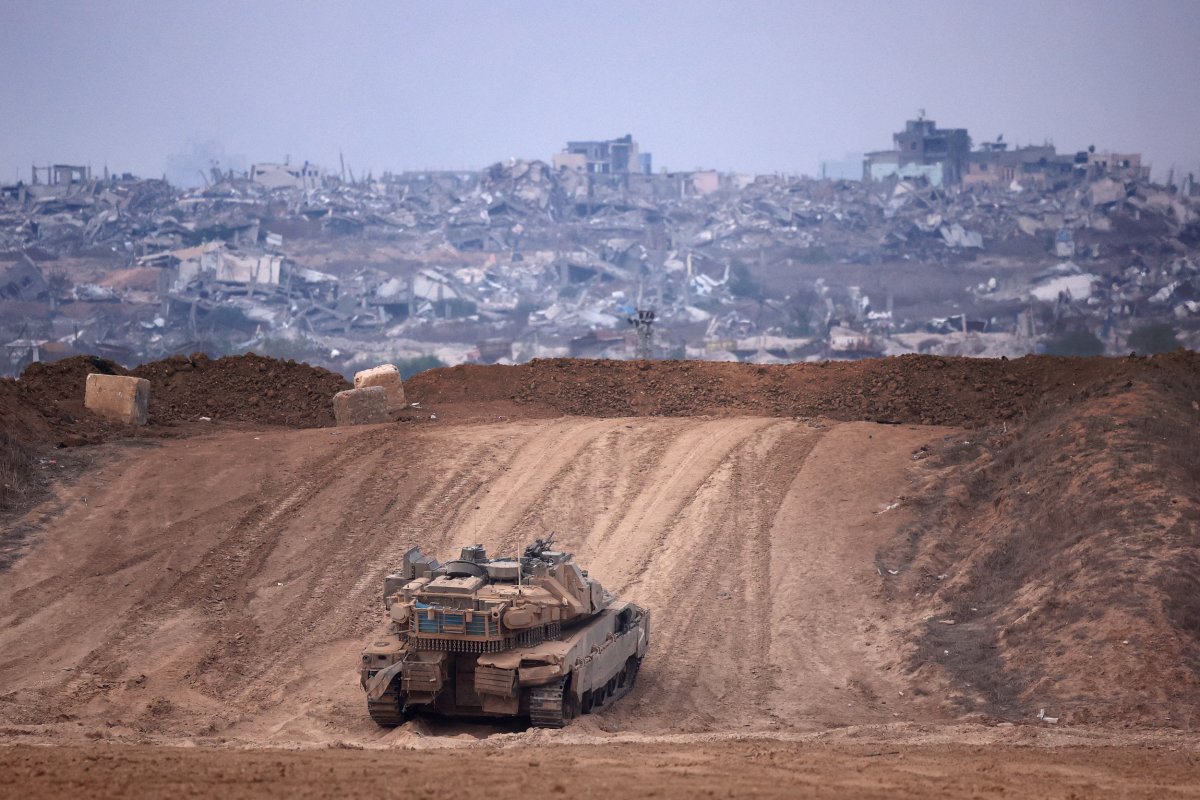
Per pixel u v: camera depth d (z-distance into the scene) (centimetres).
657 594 10675
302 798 4806
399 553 11312
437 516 12144
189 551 11125
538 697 7600
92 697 8294
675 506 12444
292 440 14175
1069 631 8806
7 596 10094
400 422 15162
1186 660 8075
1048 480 11531
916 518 11862
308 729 7806
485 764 5866
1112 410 12850
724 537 11775
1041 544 10525
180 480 12769
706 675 9169
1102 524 10125
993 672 8688
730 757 6322
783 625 10100
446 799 4844
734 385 16750
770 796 5056
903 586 10656
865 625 10050
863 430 14488
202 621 9862
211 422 15388
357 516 12050
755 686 8956
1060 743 7081
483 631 7600
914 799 5081
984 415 15225
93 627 9606
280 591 10506
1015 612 9556
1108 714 7725
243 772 5409
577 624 8331
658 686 8969
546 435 14512
